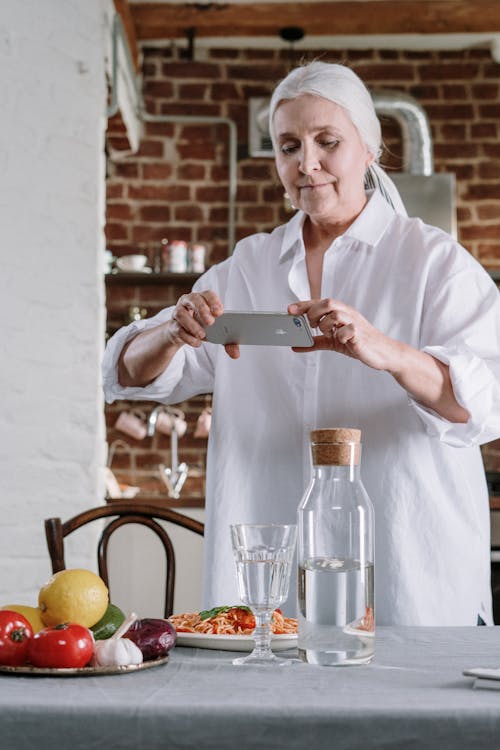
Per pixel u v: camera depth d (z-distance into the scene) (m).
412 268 1.82
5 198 2.91
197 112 4.79
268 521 1.81
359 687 0.92
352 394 1.80
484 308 1.76
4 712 0.81
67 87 3.04
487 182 4.77
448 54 4.85
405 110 4.59
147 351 1.81
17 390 2.89
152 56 4.80
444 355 1.61
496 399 1.64
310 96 1.76
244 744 0.80
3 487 2.85
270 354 1.86
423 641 1.26
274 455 1.82
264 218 4.72
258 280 1.96
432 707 0.80
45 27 3.00
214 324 1.61
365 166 1.88
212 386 2.03
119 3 4.14
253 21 4.56
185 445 4.52
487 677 0.91
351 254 1.87
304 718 0.80
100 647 1.04
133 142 4.59
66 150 3.02
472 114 4.81
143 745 0.81
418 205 4.47
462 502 1.76
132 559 3.34
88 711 0.81
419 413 1.67
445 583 1.71
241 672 1.02
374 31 4.64
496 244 4.73
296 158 1.79
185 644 1.22
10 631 1.04
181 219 4.70
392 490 1.73
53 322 2.96
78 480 2.95
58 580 1.15
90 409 2.98
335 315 1.50
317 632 1.07
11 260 2.91
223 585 1.80
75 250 3.01
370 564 1.08
